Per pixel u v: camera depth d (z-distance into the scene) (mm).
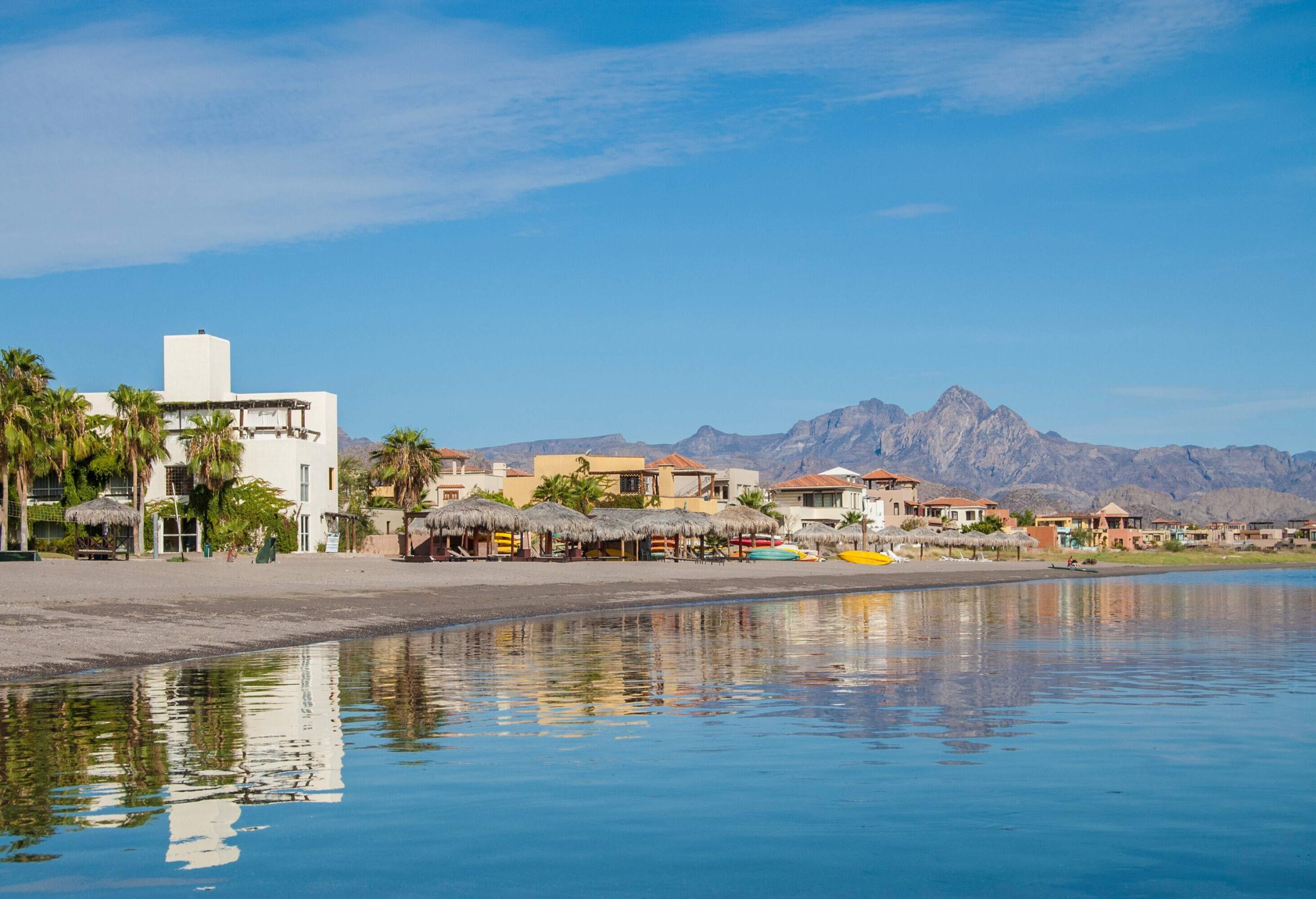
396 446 73812
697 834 9508
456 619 34438
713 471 103688
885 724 14859
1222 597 56469
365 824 9734
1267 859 8938
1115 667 22062
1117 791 11086
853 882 8344
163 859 8719
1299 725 14922
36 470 59531
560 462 92750
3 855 8797
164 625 26891
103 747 13016
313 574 44375
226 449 60469
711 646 26438
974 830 9695
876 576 72000
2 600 28203
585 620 35562
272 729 14297
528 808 10320
